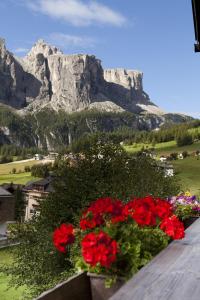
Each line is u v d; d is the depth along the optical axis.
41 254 26.62
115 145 31.61
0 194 76.31
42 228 28.14
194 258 3.25
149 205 5.09
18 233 28.48
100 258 3.51
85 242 3.62
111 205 4.75
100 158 30.72
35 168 178.38
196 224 5.77
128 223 4.67
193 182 113.12
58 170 30.28
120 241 4.07
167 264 3.03
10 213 77.56
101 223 4.66
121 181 29.64
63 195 29.11
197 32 7.69
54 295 3.05
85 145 31.61
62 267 25.84
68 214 28.59
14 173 196.00
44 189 97.94
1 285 31.94
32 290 26.53
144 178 30.92
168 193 31.97
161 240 4.38
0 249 41.22
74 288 3.39
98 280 3.66
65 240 4.53
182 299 2.20
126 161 31.64
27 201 102.62
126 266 3.87
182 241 4.15
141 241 4.29
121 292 2.33
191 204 9.38
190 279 2.61
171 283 2.51
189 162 157.62
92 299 3.65
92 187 29.11
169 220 4.42
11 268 27.78
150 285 2.46
